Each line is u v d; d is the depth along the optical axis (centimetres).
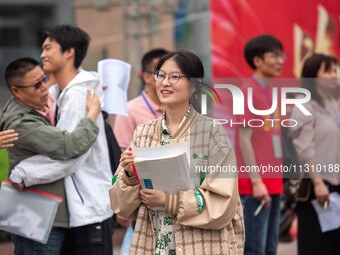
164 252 628
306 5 1488
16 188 802
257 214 934
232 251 625
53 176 791
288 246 1374
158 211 634
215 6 1474
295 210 966
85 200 808
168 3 2123
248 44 1000
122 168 668
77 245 811
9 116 806
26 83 802
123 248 1038
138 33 1778
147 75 980
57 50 838
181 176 607
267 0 1470
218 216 600
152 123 663
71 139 786
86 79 831
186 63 629
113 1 2297
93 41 2252
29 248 809
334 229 946
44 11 4169
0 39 4219
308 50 1494
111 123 1325
